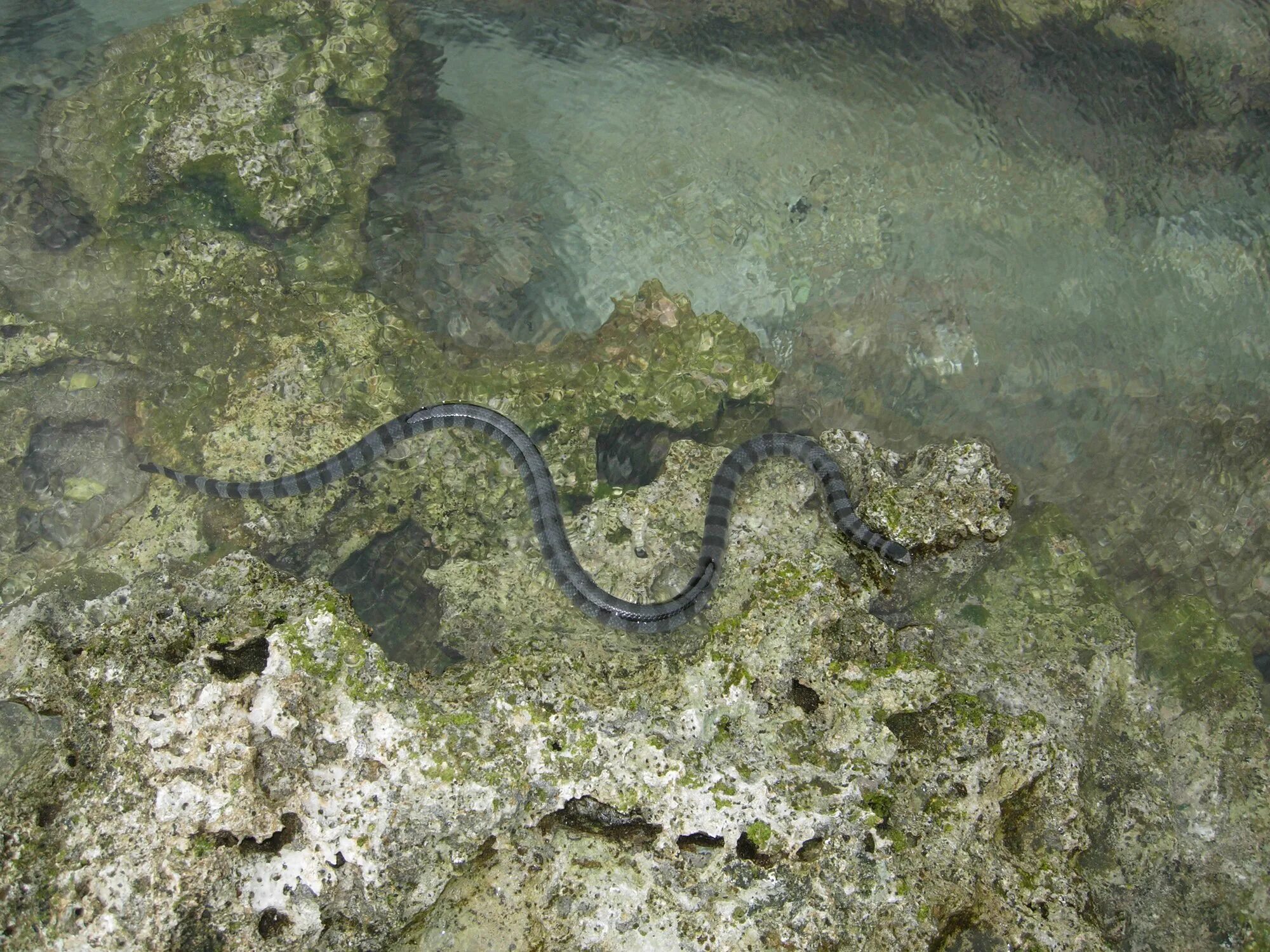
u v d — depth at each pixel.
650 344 1.52
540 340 1.58
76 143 1.58
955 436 1.56
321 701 1.10
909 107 1.74
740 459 1.40
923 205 1.69
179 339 1.49
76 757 1.08
